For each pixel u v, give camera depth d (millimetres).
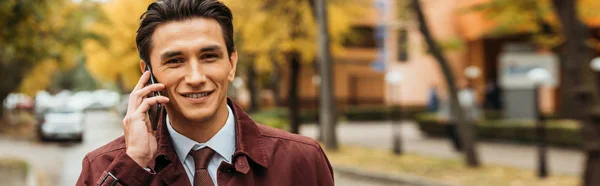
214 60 1638
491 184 10031
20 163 13148
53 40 13391
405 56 33031
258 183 1682
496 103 23391
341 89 37156
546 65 19031
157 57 1636
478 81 28984
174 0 1646
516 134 17609
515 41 27734
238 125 1697
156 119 1719
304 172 1739
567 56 8430
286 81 35719
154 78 1693
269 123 19344
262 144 1715
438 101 24125
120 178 1579
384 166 12586
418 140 19672
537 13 16156
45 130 21391
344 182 11570
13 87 24828
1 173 11562
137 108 1642
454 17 28719
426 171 11664
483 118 20578
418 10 11969
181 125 1673
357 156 14328
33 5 10414
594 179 7988
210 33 1631
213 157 1701
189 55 1614
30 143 21531
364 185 11172
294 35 17656
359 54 37375
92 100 61469
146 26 1644
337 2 18438
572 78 8383
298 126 18234
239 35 17109
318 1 15445
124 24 19078
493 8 17188
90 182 1693
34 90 30922
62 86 56156
